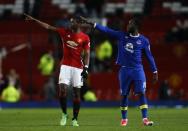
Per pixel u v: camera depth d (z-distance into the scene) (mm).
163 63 95125
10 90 92688
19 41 102250
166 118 58875
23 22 104812
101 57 94562
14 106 91875
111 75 92875
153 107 89812
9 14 114375
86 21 45969
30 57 95312
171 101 90062
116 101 90500
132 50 45656
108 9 112500
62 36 46438
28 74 96812
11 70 95625
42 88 94562
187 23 104562
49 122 52938
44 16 112875
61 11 113375
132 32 45625
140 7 112500
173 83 93812
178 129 42125
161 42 100250
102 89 92938
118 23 97375
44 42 100250
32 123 51438
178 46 95500
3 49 100812
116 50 95500
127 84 46281
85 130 40969
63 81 46406
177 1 111562
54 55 96125
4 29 105500
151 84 92438
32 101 91875
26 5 114688
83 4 111875
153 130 41062
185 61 95062
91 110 81000
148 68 92438
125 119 47031
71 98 88000
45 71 94938
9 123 51656
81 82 46594
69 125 47406
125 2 113250
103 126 45844
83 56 46656
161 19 105188
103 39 95562
